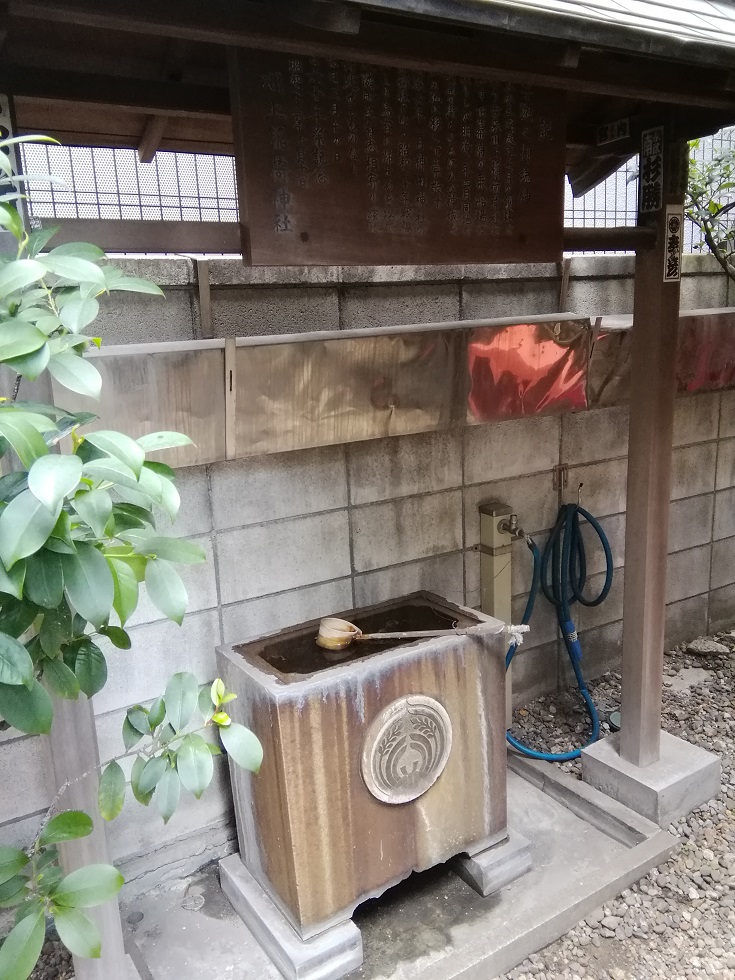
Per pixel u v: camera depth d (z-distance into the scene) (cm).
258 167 203
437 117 224
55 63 227
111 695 300
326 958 262
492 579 386
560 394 369
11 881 132
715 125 277
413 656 269
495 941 267
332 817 260
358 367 305
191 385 270
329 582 347
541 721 417
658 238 296
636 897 293
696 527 494
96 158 314
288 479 327
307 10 160
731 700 434
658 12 220
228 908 304
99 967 229
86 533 138
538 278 385
